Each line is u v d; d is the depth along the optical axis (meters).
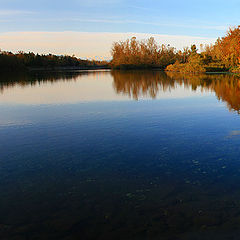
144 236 3.89
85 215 4.52
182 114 13.09
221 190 5.25
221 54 73.06
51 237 3.95
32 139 9.22
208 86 26.83
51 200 5.07
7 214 4.61
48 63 117.75
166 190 5.33
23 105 16.67
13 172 6.45
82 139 9.12
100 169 6.52
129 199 5.01
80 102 17.73
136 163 6.86
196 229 4.01
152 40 111.75
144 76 49.81
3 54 81.81
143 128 10.46
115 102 17.53
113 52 112.56
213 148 7.87
